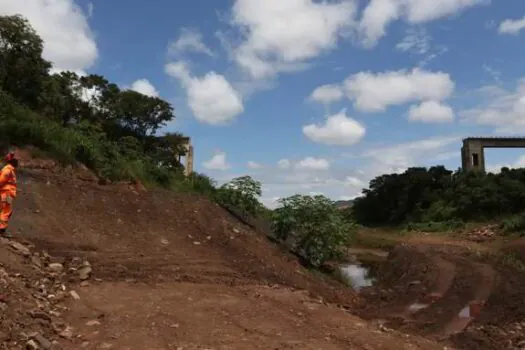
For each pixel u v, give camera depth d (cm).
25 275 866
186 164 3161
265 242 1603
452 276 1480
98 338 682
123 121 2716
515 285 1254
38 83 2214
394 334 841
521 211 3841
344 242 1742
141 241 1312
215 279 1127
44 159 1551
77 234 1235
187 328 745
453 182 4688
